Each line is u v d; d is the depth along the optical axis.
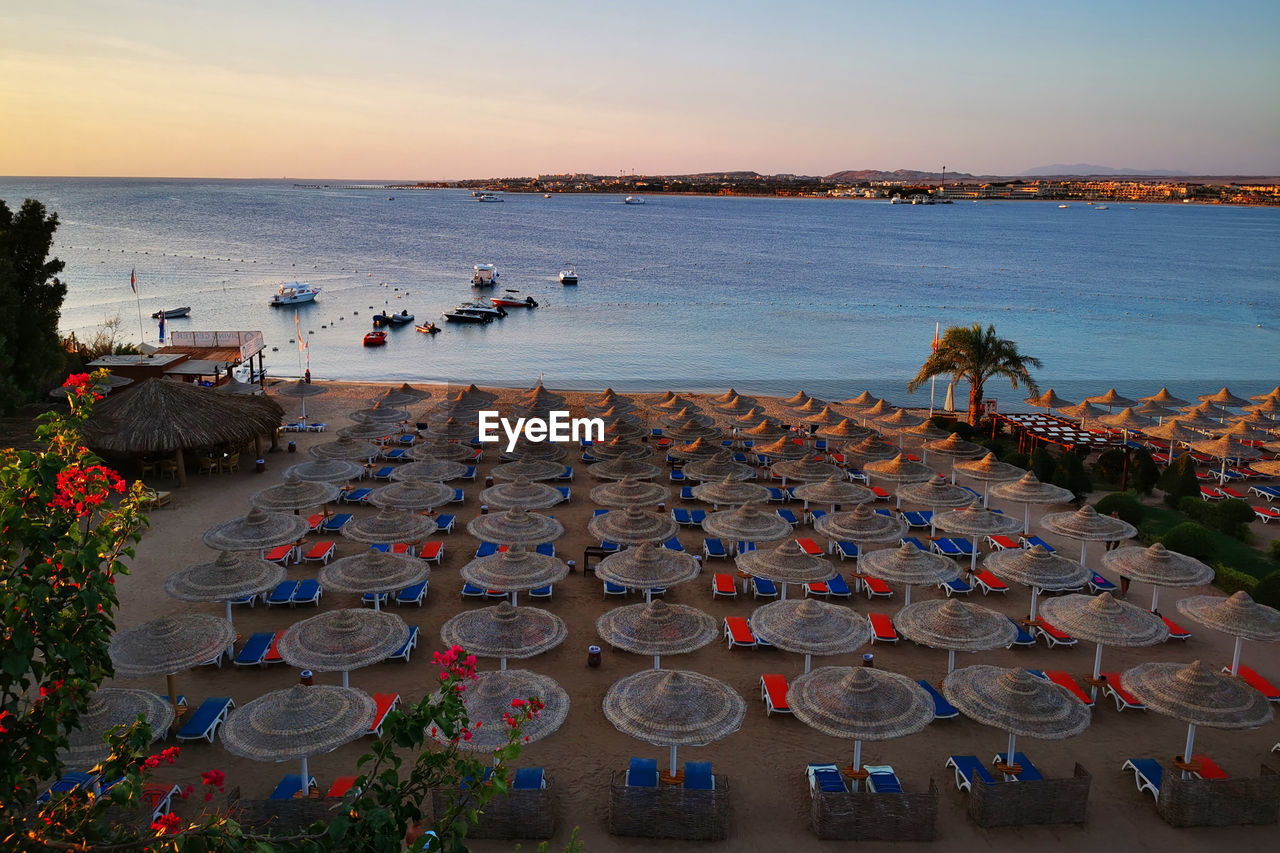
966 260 151.00
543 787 13.61
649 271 129.25
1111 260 151.38
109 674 6.64
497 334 75.69
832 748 15.91
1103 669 18.94
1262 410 36.94
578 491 31.08
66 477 6.60
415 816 6.45
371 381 56.78
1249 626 16.56
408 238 185.88
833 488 26.25
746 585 22.62
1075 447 37.12
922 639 16.55
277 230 198.00
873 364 64.56
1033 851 13.29
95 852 5.85
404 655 18.53
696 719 13.50
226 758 15.14
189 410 29.92
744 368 63.06
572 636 20.09
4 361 30.34
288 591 21.12
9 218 37.50
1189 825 13.88
